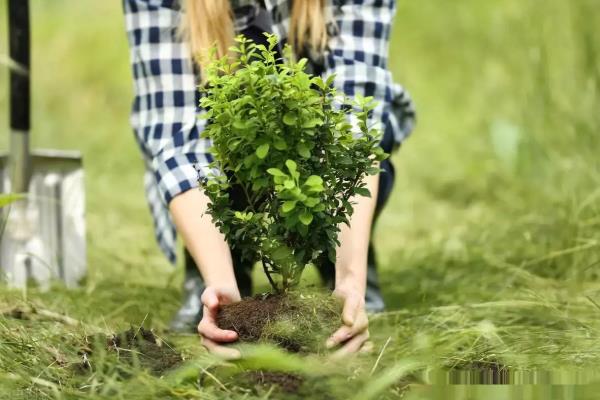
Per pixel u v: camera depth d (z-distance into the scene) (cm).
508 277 469
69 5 1241
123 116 982
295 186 289
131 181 760
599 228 509
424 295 424
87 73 1080
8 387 299
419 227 638
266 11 397
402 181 762
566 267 484
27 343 332
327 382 295
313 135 294
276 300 313
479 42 983
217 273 340
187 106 381
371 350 330
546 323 392
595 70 615
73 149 859
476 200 686
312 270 452
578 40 656
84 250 497
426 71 989
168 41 385
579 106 622
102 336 334
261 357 290
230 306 314
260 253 314
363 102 310
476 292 450
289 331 303
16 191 481
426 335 361
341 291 323
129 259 548
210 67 311
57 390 294
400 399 305
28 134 484
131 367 308
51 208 492
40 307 389
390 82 387
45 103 1008
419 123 890
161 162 370
